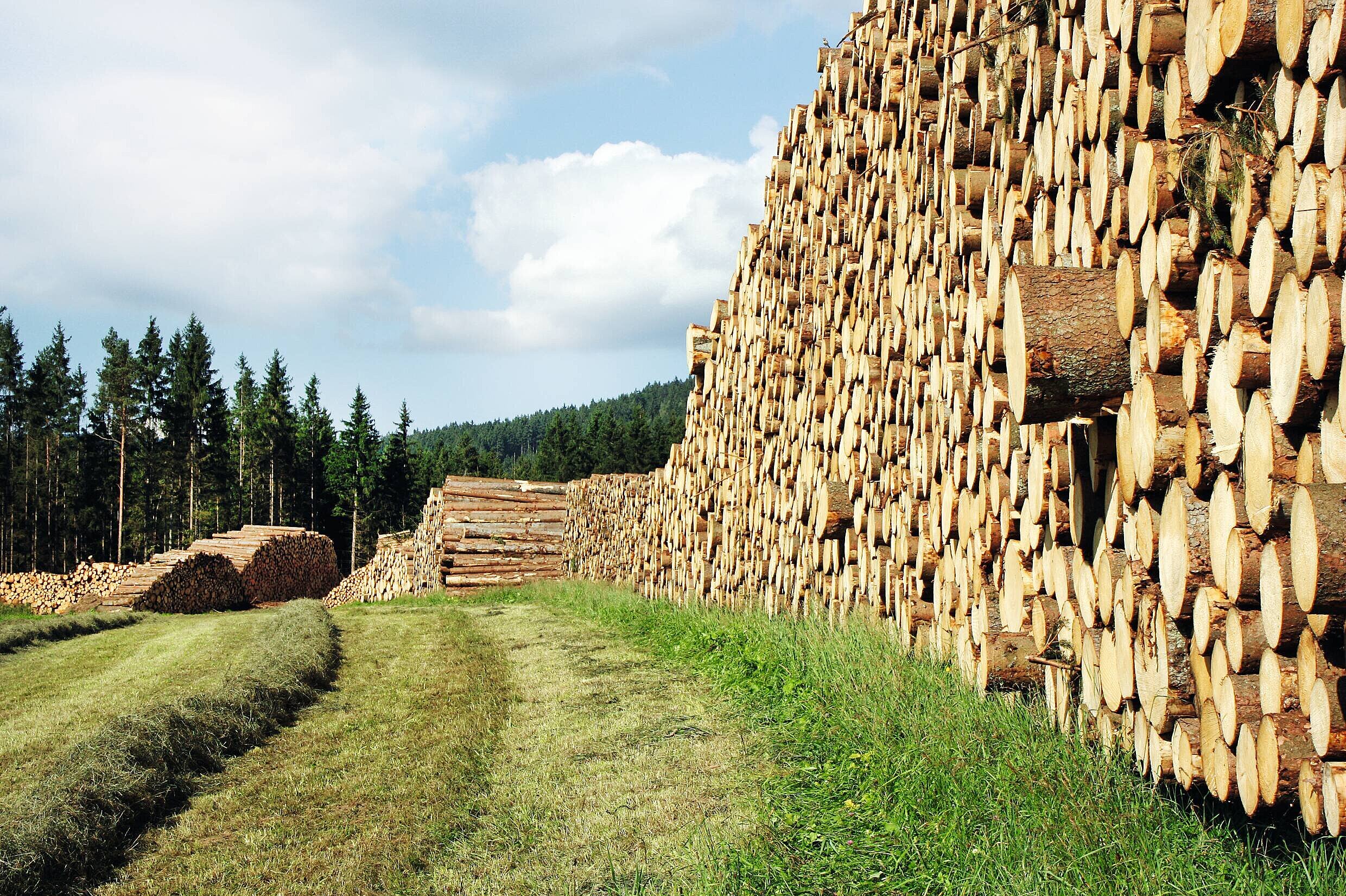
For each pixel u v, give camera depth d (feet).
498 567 72.02
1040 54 13.01
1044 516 13.17
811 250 26.91
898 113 20.61
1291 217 7.52
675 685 23.11
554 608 47.26
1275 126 7.91
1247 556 8.39
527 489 75.31
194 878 13.17
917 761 13.30
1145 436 9.49
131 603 62.64
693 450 40.57
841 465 23.79
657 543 45.93
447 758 18.24
